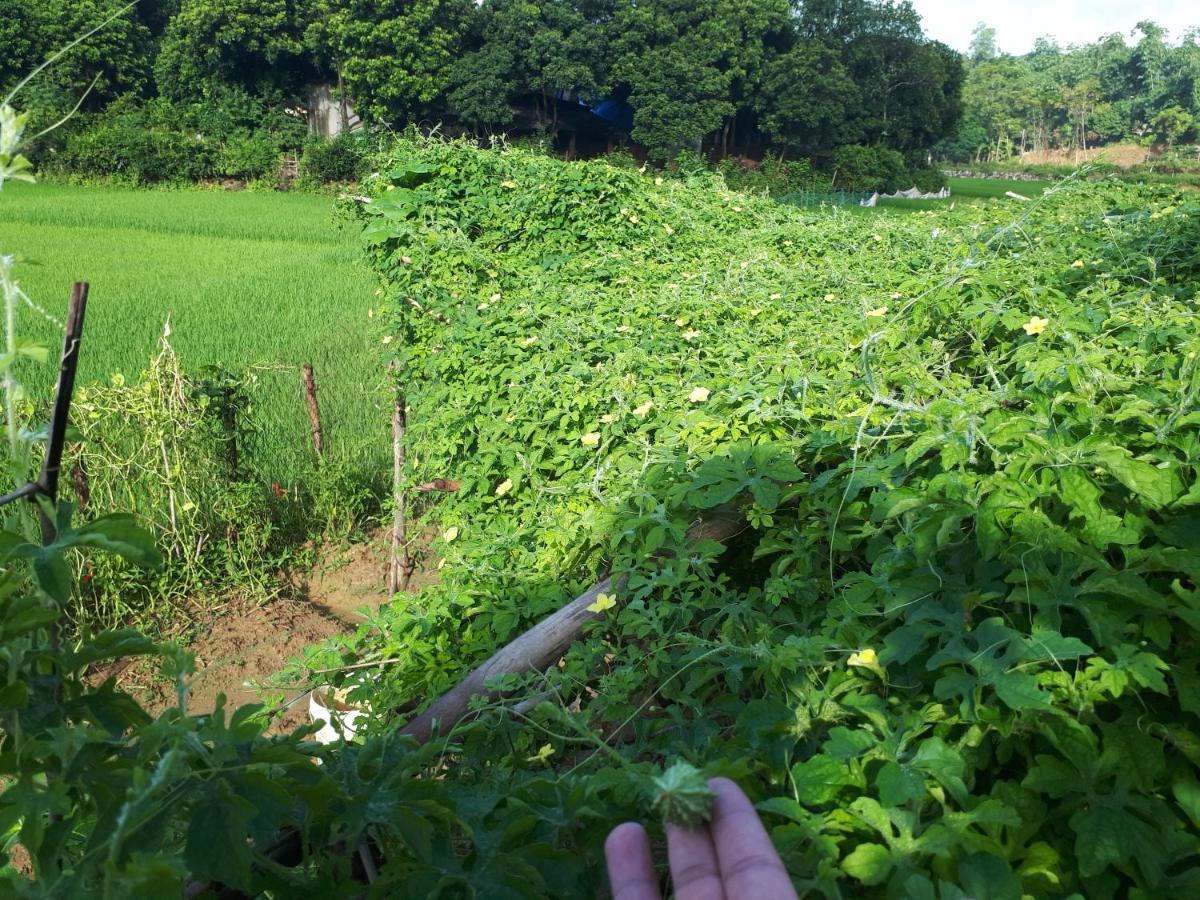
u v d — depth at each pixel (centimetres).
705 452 283
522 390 407
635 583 235
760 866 90
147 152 4466
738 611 223
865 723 163
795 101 5422
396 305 545
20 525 123
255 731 120
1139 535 175
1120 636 156
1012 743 147
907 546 197
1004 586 173
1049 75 12512
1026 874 133
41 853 113
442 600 317
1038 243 539
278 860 142
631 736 218
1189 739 145
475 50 5391
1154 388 233
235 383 660
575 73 5138
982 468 214
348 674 336
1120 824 133
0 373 119
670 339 439
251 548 629
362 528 717
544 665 236
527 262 586
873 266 620
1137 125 11712
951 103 6619
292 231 2800
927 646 172
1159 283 410
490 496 380
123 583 570
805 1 5984
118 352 1124
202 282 1780
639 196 709
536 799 155
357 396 897
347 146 4353
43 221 2959
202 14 4925
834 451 265
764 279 563
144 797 97
